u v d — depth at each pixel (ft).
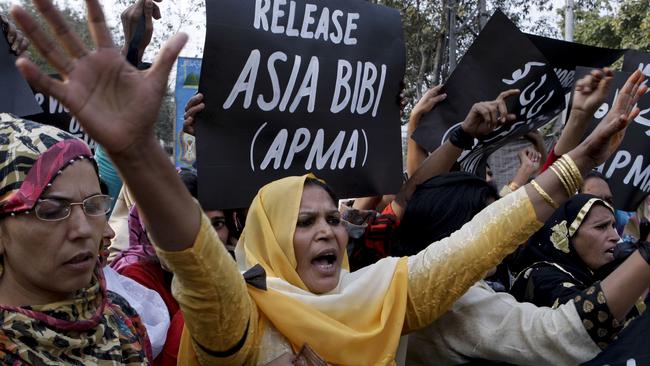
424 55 47.24
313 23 9.39
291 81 9.18
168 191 4.75
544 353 7.07
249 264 7.06
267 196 7.22
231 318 5.76
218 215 9.66
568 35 48.67
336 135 9.63
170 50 4.29
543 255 9.50
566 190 6.95
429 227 8.27
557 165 7.00
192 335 5.94
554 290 8.61
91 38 4.21
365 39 9.91
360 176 9.89
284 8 9.12
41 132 5.18
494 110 10.05
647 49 57.62
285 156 9.19
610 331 6.86
